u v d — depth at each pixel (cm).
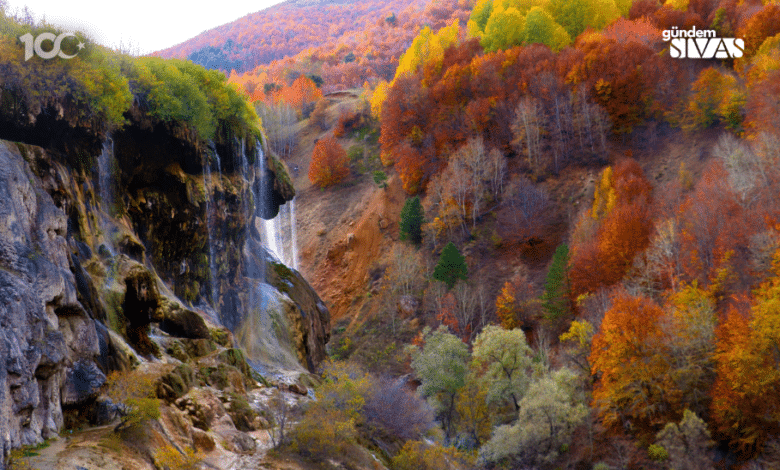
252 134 4456
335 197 11162
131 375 1836
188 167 3569
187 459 1633
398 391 3177
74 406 1706
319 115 14600
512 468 4297
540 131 9556
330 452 2147
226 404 2280
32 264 1655
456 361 4916
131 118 3052
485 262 8331
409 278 8512
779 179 5881
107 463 1433
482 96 10619
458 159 9450
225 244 3956
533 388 4569
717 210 5941
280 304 4247
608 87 9319
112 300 2286
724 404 4006
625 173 8081
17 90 2280
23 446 1403
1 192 1672
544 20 11844
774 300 4044
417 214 9219
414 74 12512
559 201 8575
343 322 8606
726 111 8150
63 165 2502
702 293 4988
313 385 3372
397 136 11331
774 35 9538
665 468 4053
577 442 4491
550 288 6719
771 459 3738
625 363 4600
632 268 6288
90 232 2531
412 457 2569
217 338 3100
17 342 1460
